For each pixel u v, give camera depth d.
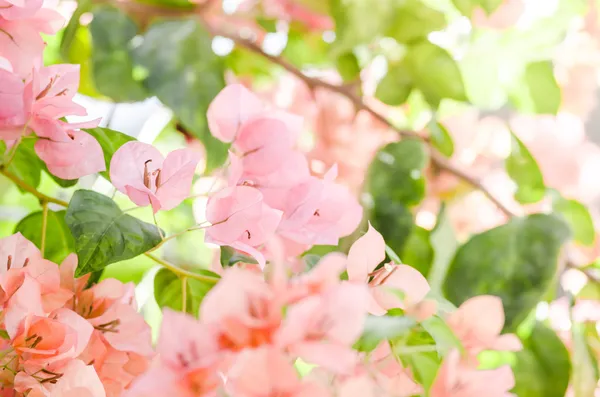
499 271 0.93
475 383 0.73
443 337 0.74
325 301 0.66
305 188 0.75
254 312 0.65
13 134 0.74
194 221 0.96
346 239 0.86
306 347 0.65
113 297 0.75
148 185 0.73
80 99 0.97
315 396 0.65
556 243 0.93
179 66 0.91
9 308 0.72
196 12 0.95
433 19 0.97
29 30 0.75
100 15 0.91
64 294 0.74
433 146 1.00
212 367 0.65
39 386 0.71
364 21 0.96
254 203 0.72
